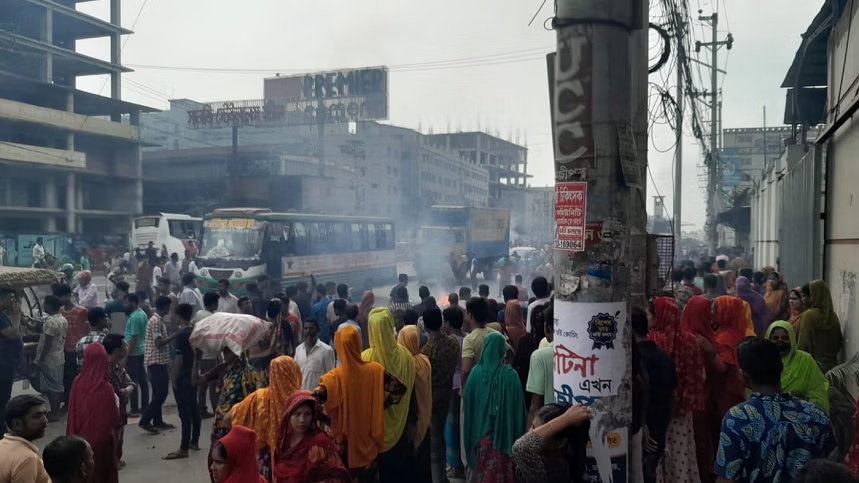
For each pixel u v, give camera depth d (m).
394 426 4.92
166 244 34.56
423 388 5.31
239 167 53.97
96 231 46.03
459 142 100.12
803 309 7.60
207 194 53.84
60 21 47.97
